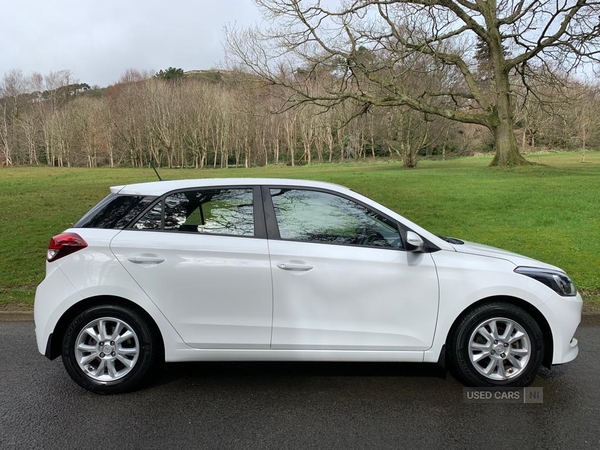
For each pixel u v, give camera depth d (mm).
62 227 10945
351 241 3615
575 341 3711
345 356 3510
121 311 3510
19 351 4477
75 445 2844
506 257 3662
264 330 3486
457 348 3527
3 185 23906
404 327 3500
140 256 3473
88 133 77688
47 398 3480
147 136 75625
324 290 3467
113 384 3518
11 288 6488
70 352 3512
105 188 21156
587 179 19016
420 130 39031
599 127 46406
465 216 11734
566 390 3543
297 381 3764
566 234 9406
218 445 2834
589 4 20391
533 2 21938
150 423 3102
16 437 2938
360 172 31812
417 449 2777
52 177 33375
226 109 73000
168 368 4055
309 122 63906
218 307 3475
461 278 3482
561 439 2877
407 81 30844
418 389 3590
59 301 3477
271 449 2787
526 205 12969
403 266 3486
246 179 3809
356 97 24453
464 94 26672
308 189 3732
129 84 77125
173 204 3676
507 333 3527
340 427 3035
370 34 22516
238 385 3693
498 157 26453
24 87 81312
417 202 14172
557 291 3531
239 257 3473
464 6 25250
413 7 21328
